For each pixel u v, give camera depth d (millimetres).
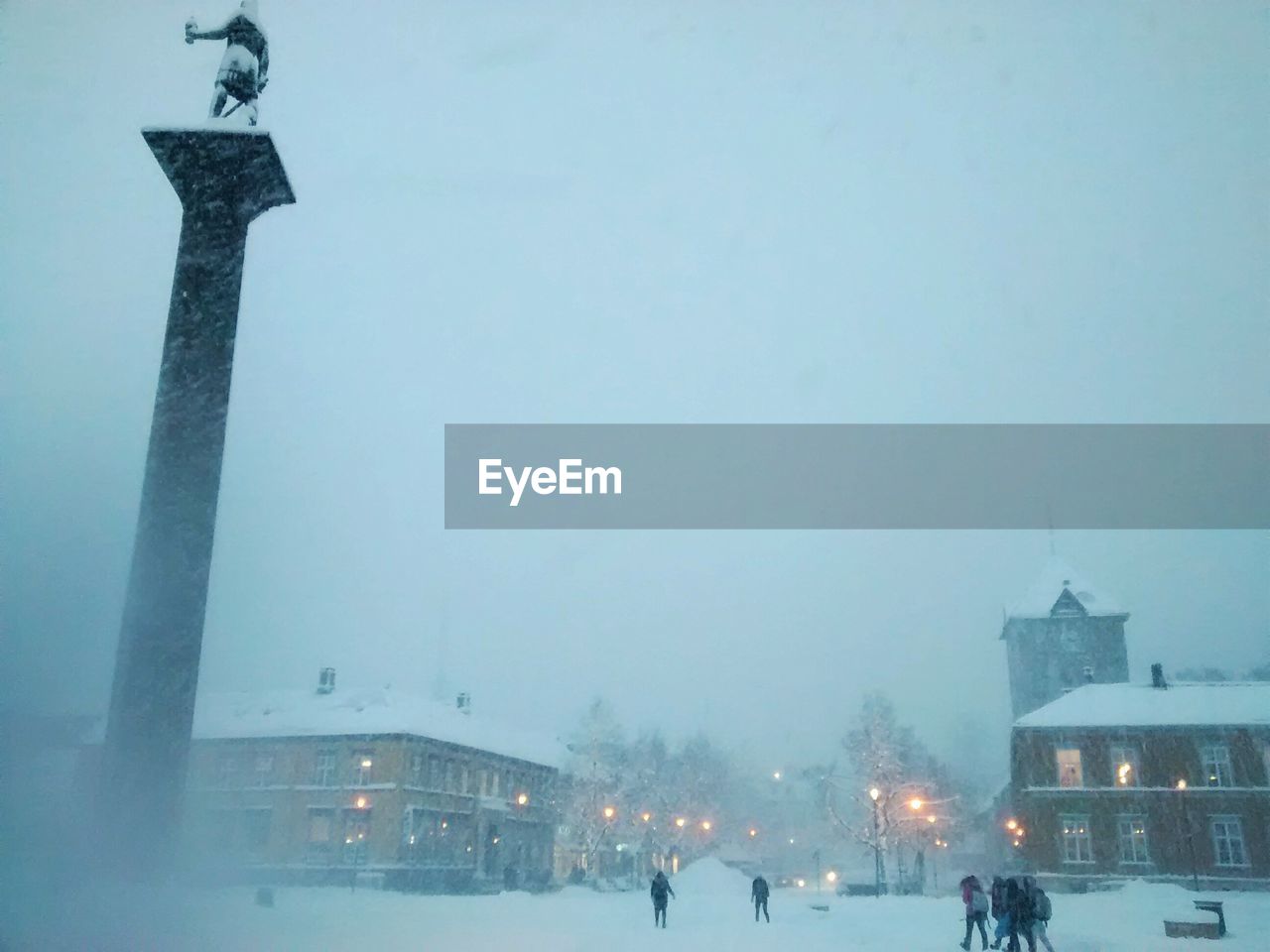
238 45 22703
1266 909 26266
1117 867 34906
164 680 18922
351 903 24625
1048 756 36594
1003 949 17078
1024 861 35844
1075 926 21672
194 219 21391
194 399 20453
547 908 26094
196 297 20938
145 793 18406
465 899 28547
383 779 38125
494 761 43469
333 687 43844
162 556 19578
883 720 46906
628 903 29688
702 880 40094
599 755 48875
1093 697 37688
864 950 17094
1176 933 19641
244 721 39562
